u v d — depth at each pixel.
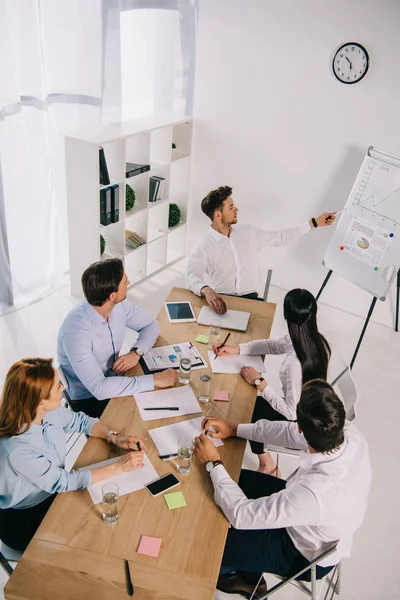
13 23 3.63
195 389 2.48
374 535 2.78
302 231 3.94
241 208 4.98
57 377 1.97
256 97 4.48
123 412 2.31
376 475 3.14
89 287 2.38
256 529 1.97
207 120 4.80
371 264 3.94
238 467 2.10
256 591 2.28
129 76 4.75
